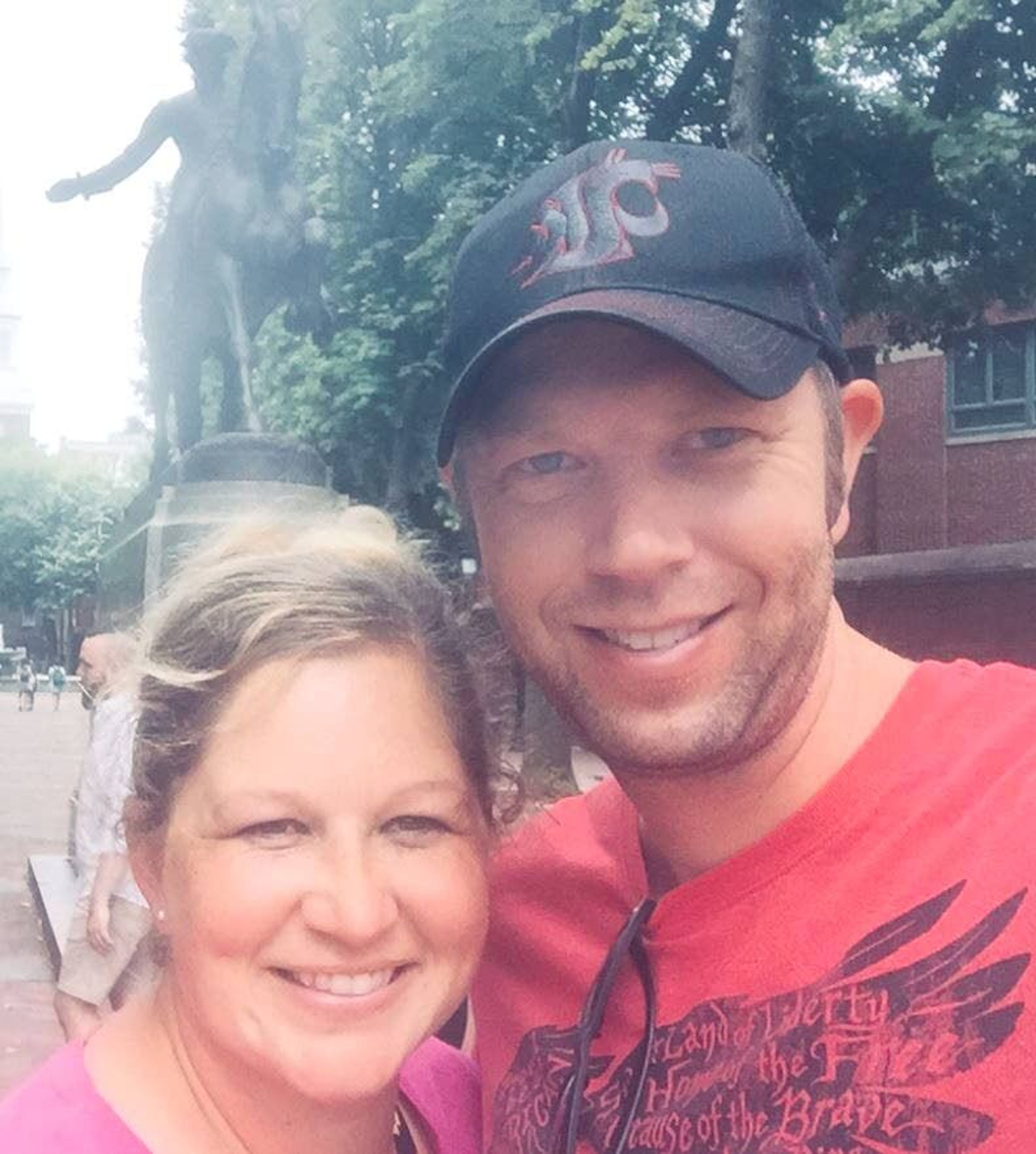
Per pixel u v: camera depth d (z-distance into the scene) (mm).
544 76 5469
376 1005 555
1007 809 548
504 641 614
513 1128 642
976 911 528
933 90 4766
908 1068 518
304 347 6320
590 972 643
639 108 5461
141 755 565
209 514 2859
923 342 5824
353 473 6836
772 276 564
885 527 7238
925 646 6652
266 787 539
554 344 558
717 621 572
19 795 6090
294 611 546
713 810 595
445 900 566
